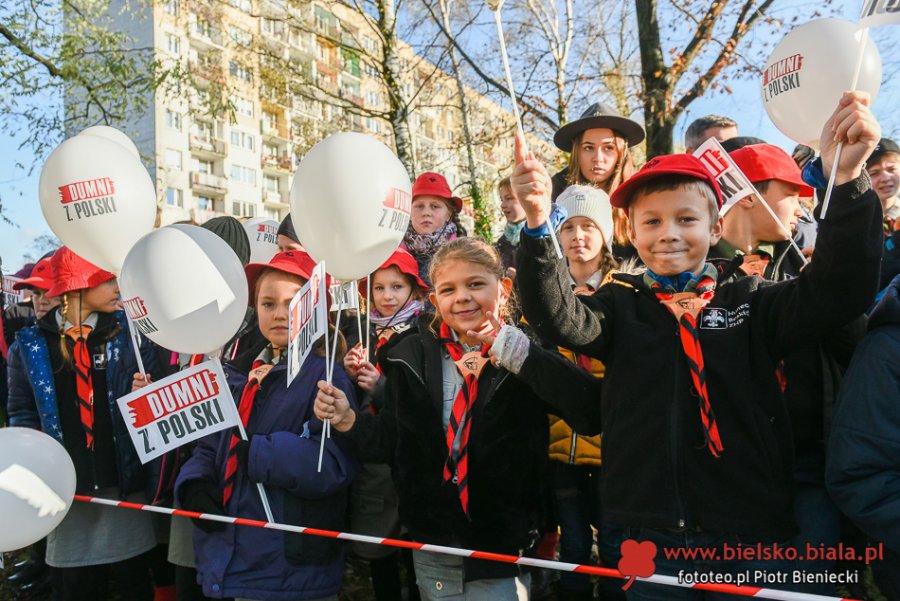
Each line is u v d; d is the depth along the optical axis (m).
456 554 1.89
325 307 2.18
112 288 2.82
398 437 2.21
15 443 2.28
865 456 1.61
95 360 2.77
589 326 1.76
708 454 1.61
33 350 2.78
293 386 2.48
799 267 2.35
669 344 1.71
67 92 8.90
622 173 3.80
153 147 29.33
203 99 10.68
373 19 10.11
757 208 2.32
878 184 3.21
